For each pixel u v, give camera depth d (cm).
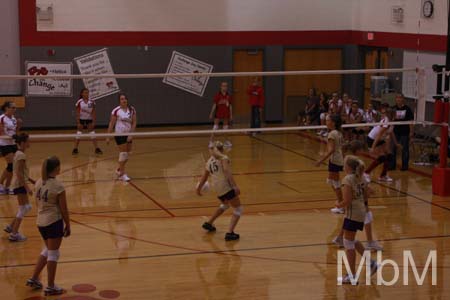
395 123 1393
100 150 1873
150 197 1372
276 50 2391
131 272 934
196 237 1103
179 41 2316
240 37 2358
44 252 860
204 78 2342
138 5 2270
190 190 1436
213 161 1091
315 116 2184
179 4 2298
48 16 2208
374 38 2239
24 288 870
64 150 1909
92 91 2266
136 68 2295
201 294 855
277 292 866
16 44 2206
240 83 2378
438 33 1856
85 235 1106
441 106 1391
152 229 1146
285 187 1470
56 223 841
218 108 2027
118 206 1298
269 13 2369
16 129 1384
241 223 1189
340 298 848
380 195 1409
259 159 1791
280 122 2438
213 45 2342
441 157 1416
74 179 1533
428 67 1867
